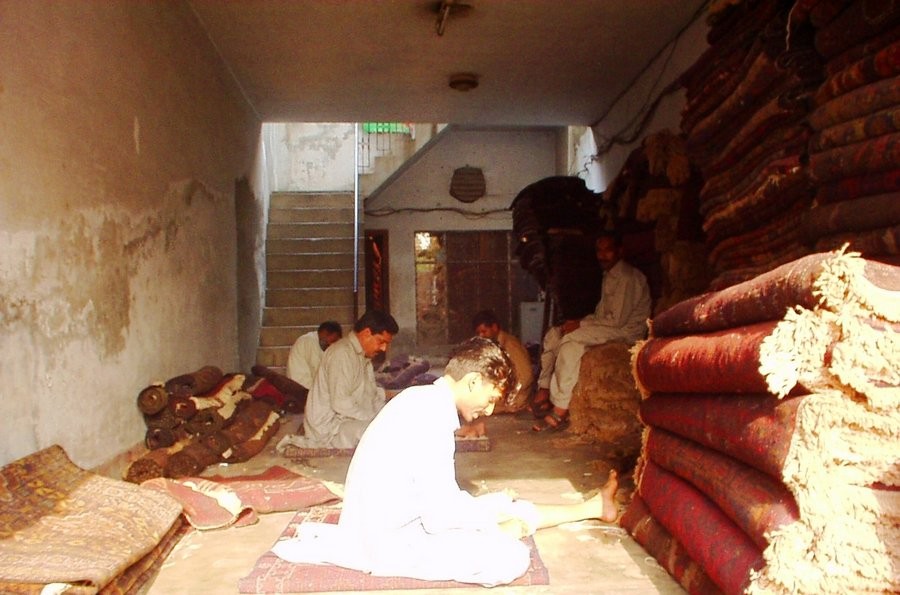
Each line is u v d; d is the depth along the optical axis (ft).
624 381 18.03
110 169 14.02
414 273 42.11
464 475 14.42
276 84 26.32
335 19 20.54
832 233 9.80
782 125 11.29
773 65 11.25
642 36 21.89
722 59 13.92
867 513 6.16
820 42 10.21
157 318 16.70
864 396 6.27
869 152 8.94
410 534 8.64
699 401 8.95
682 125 16.22
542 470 14.74
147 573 9.18
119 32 14.65
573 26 21.07
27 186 10.84
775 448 6.64
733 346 7.59
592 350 18.93
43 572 7.54
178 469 14.16
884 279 6.40
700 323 8.98
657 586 8.66
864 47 9.39
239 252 26.37
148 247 16.16
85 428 12.65
